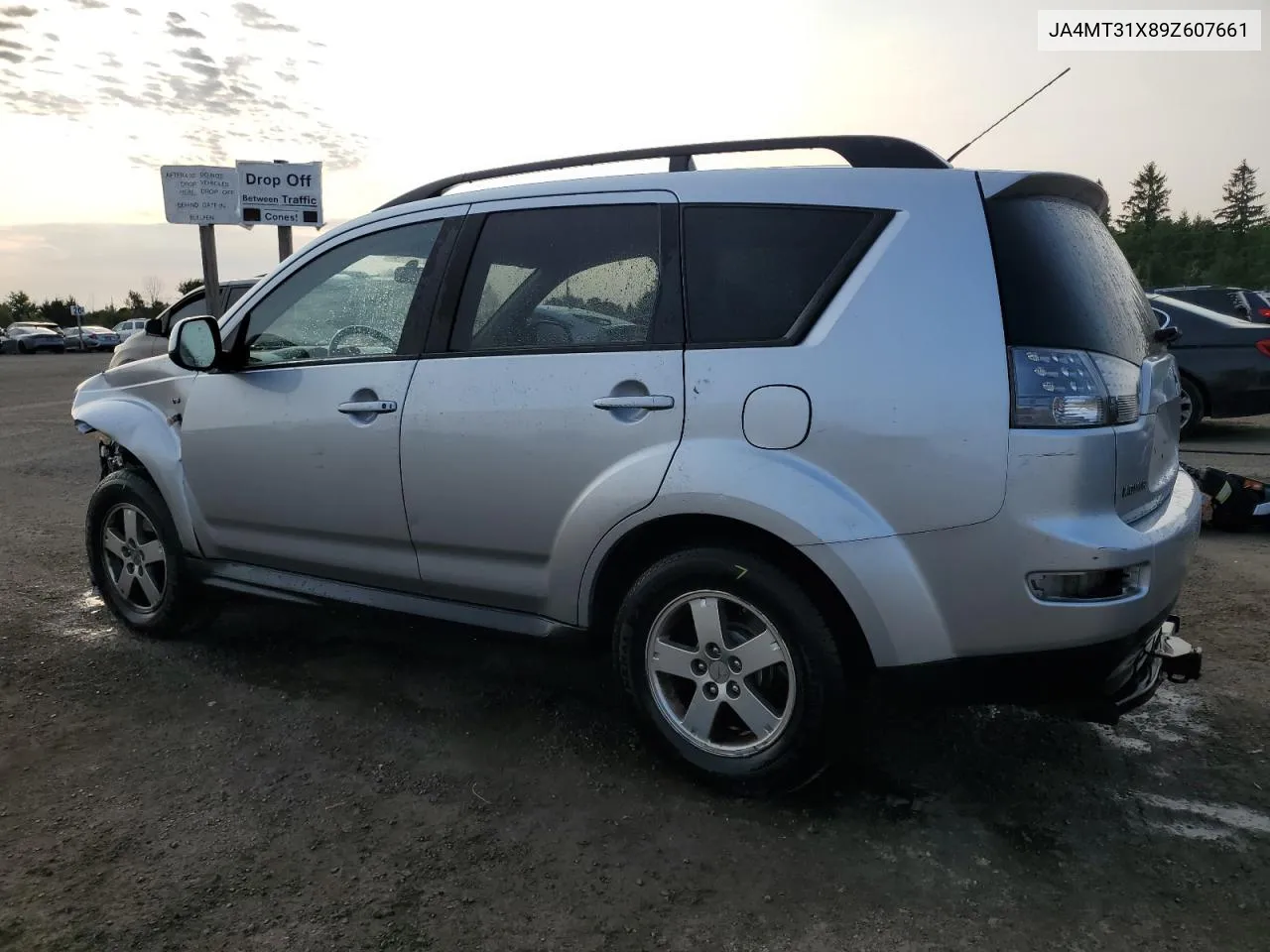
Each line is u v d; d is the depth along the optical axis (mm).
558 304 2953
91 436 11094
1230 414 8953
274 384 3492
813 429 2482
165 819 2719
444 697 3555
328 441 3322
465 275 3139
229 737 3238
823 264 2582
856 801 2779
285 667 3850
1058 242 2512
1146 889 2359
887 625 2453
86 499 7367
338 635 4219
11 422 12656
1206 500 5684
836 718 2582
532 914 2295
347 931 2236
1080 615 2312
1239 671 3658
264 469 3527
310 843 2596
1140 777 2902
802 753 2617
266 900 2350
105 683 3697
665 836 2615
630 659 2867
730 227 2725
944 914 2273
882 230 2529
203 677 3750
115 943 2195
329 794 2854
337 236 3506
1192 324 8977
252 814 2744
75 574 5215
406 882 2422
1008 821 2670
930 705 2539
